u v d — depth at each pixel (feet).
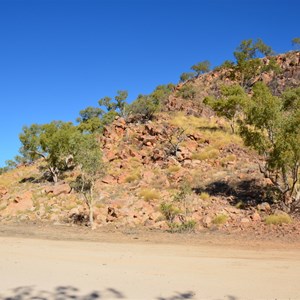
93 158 68.90
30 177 114.73
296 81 172.96
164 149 100.83
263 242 43.50
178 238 48.67
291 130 59.11
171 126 121.29
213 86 200.54
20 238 50.83
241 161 88.63
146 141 108.68
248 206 63.87
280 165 59.67
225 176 79.82
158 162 94.68
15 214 78.95
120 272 27.55
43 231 59.11
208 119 137.08
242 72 194.18
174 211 62.28
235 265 30.12
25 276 26.20
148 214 64.75
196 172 84.74
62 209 77.05
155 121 133.49
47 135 108.58
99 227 61.67
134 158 99.19
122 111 171.12
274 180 66.59
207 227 56.08
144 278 25.61
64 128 120.06
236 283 24.16
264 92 66.18
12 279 25.27
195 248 40.14
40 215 75.46
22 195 85.92
